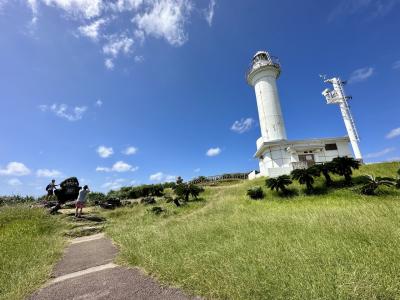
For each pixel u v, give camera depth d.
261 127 34.16
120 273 5.02
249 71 36.62
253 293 3.38
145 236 7.76
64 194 19.73
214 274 4.05
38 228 10.37
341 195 15.49
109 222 13.32
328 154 29.78
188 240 6.61
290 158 29.20
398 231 5.52
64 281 4.83
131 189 28.36
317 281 3.43
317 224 7.19
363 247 4.70
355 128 28.55
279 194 18.03
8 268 5.43
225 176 41.25
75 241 9.58
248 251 5.02
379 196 14.16
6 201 19.30
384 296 3.03
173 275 4.32
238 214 11.65
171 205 18.58
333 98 29.70
